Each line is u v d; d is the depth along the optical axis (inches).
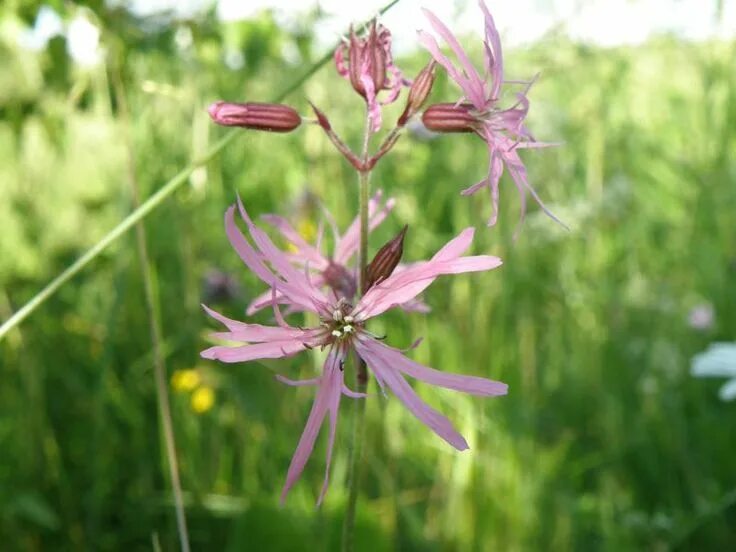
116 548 7.4
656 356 9.3
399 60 8.4
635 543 7.0
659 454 8.2
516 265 9.1
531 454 7.1
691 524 6.8
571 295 9.9
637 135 12.4
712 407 9.2
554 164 10.9
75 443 8.3
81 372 9.0
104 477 7.8
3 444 8.0
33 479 7.7
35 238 10.0
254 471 7.5
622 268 10.9
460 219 9.1
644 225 11.6
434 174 9.6
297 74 9.1
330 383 3.5
